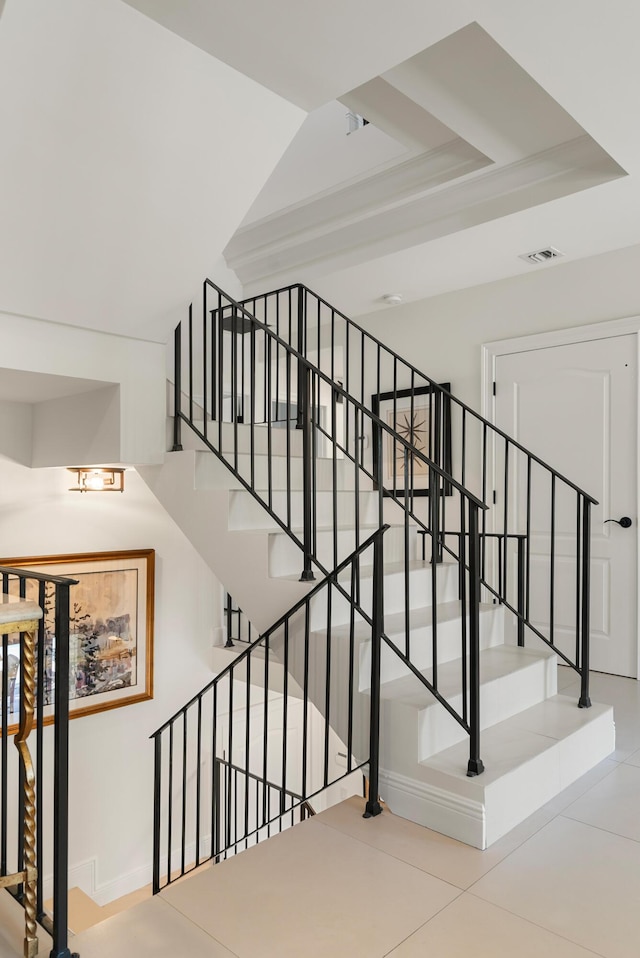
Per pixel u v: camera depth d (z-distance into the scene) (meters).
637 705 3.58
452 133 3.64
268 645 2.89
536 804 2.48
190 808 4.81
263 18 2.05
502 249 4.17
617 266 4.18
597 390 4.25
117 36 2.06
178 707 4.76
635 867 2.11
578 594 3.19
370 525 3.85
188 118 2.38
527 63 2.51
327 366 6.02
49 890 4.04
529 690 3.08
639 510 4.06
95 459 3.48
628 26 2.30
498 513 4.68
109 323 3.15
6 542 3.96
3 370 2.94
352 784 5.54
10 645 3.91
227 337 5.36
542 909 1.91
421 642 3.00
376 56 2.23
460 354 4.91
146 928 1.86
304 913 1.91
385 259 4.33
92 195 2.51
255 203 4.60
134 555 4.49
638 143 3.02
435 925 1.85
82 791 4.26
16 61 2.02
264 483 3.66
